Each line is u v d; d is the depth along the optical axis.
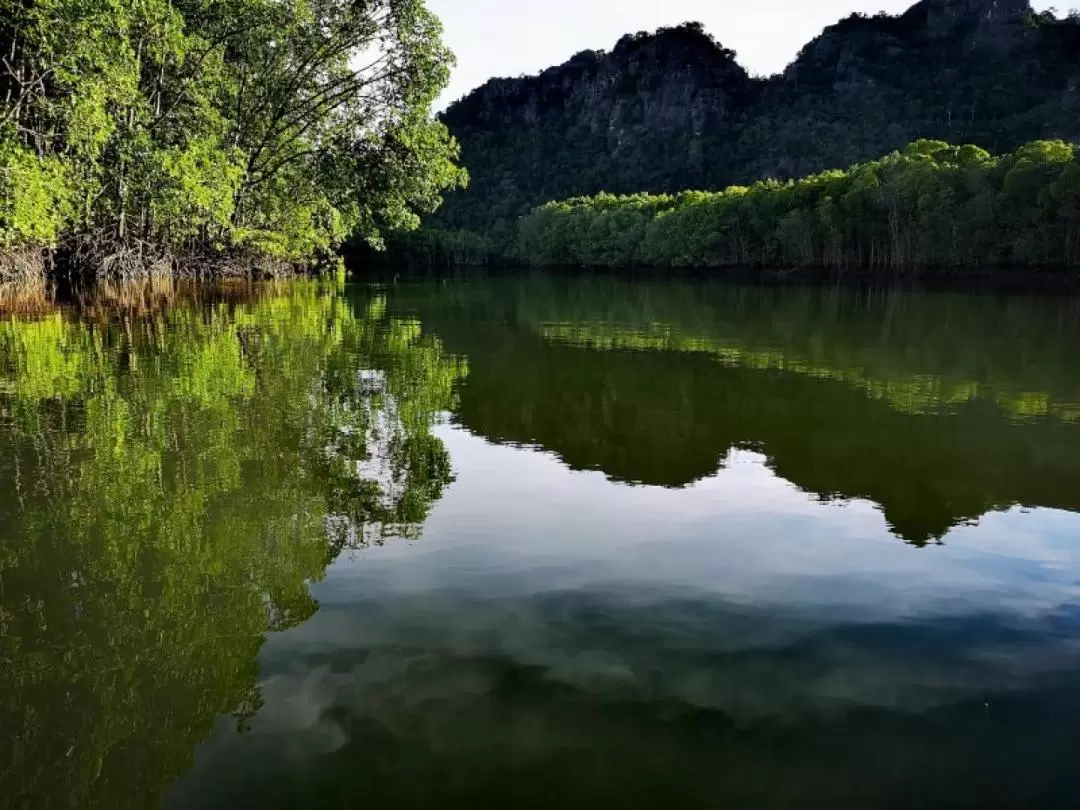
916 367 12.02
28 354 11.25
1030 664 3.27
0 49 18.22
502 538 4.66
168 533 4.55
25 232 16.86
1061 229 50.56
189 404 8.02
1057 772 2.57
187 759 2.57
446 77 29.31
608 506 5.30
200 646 3.29
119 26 18.25
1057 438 7.30
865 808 2.40
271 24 27.31
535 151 186.88
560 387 9.88
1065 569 4.31
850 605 3.82
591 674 3.13
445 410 8.33
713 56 189.38
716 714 2.86
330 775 2.50
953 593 3.98
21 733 2.71
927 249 60.66
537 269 110.25
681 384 10.23
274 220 33.81
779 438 7.32
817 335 17.17
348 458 6.27
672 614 3.69
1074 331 18.66
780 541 4.70
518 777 2.50
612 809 2.37
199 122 25.72
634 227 99.19
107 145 21.33
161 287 26.28
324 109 30.22
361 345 13.67
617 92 191.50
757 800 2.42
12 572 3.97
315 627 3.49
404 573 4.11
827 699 2.98
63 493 5.17
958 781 2.53
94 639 3.34
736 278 70.50
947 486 5.86
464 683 3.05
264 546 4.40
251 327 15.85
